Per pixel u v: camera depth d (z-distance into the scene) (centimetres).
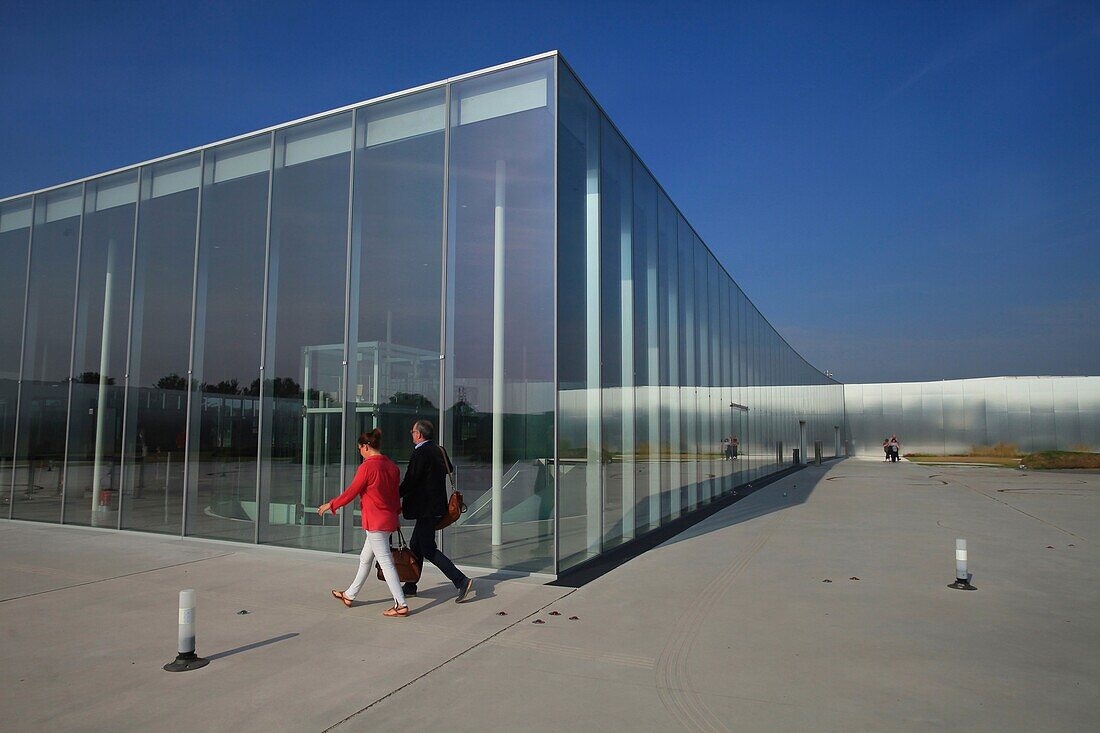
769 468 2870
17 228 1491
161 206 1286
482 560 930
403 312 1023
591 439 1025
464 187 997
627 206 1228
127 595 781
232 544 1118
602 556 1039
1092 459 3231
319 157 1123
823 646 602
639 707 470
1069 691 501
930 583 853
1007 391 4975
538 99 954
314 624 663
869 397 5394
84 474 1316
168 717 453
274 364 1121
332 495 1041
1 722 447
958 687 508
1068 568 948
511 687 505
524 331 935
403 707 469
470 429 955
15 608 728
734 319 2298
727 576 892
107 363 1315
